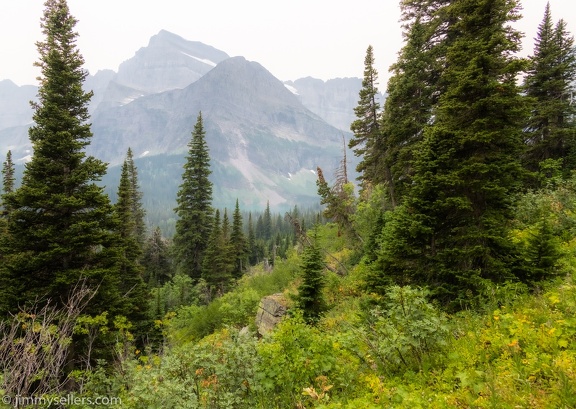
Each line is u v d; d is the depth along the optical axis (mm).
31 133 14664
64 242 13859
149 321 21438
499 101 8219
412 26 18406
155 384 5324
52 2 15695
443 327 5188
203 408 4988
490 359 4797
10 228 13594
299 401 4793
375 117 22141
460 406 3836
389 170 20500
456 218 8820
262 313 15742
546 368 3928
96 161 15695
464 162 8664
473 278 7609
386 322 5680
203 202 38781
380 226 16750
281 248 80188
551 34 26750
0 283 13484
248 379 5418
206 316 21578
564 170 21359
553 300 5449
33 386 8250
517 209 13094
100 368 8305
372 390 4746
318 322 10875
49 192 14336
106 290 14305
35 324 7918
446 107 9031
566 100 25719
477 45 8656
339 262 21062
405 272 8953
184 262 39219
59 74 15375
